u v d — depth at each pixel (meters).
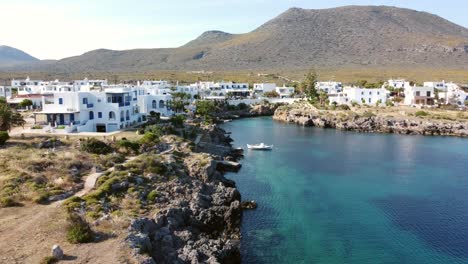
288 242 55.09
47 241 38.69
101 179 58.50
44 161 63.12
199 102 195.50
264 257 50.75
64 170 61.34
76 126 96.75
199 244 48.16
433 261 50.19
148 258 36.78
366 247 53.91
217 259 45.06
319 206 69.38
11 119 90.00
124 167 65.75
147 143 84.12
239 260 49.38
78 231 39.38
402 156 111.56
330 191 78.06
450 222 62.22
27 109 140.38
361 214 65.69
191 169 74.81
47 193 51.72
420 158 108.75
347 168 96.94
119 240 39.62
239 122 197.25
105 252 36.94
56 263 34.50
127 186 57.81
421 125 158.88
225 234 56.41
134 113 121.19
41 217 44.38
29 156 66.12
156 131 99.56
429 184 82.88
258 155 113.19
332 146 128.12
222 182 77.00
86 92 103.31
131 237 40.66
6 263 33.94
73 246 37.94
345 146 128.25
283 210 67.25
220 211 59.72
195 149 95.06
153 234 45.78
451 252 52.47
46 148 74.75
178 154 83.12
